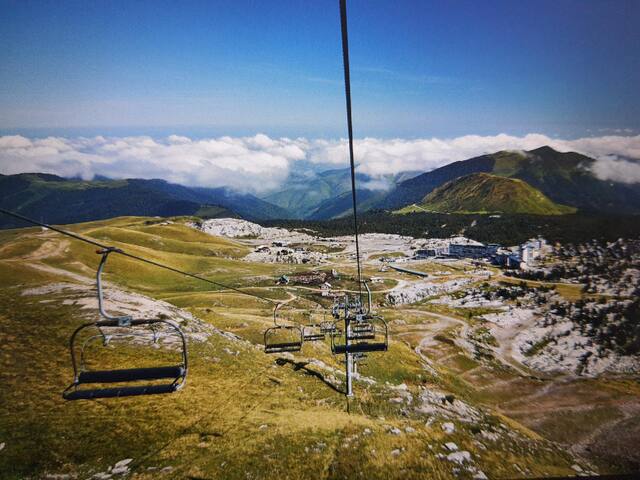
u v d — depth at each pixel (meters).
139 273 189.50
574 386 99.81
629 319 160.75
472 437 38.03
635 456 63.88
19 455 26.02
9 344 40.97
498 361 125.50
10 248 168.25
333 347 24.66
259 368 47.09
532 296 199.50
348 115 12.85
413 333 145.00
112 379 13.82
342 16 10.04
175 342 46.91
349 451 27.83
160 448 27.86
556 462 38.28
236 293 167.00
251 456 26.55
